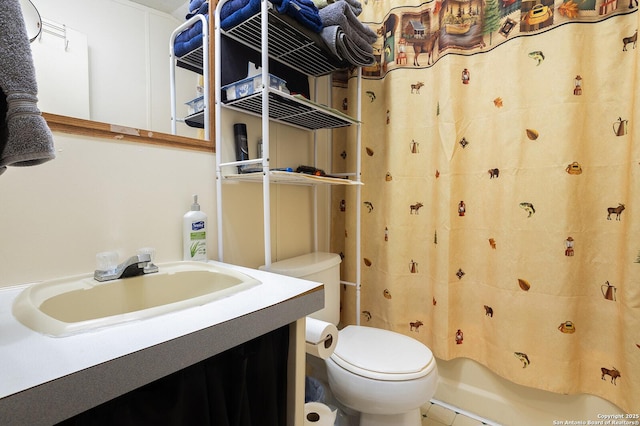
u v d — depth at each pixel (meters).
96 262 0.80
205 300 0.60
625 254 1.03
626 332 1.03
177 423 0.47
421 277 1.45
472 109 1.31
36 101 0.43
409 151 1.44
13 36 0.41
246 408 0.57
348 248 1.57
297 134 1.46
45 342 0.42
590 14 1.07
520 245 1.20
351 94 1.54
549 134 1.13
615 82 1.04
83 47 0.89
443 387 1.45
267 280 0.77
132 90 0.99
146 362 0.41
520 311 1.20
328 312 1.30
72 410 0.35
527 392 1.26
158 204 0.93
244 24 1.02
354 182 1.30
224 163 1.07
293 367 0.67
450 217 1.32
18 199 0.69
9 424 0.31
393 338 1.20
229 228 1.13
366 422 1.08
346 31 1.10
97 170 0.80
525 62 1.17
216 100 1.05
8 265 0.68
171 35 1.09
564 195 1.11
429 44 1.40
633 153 1.00
